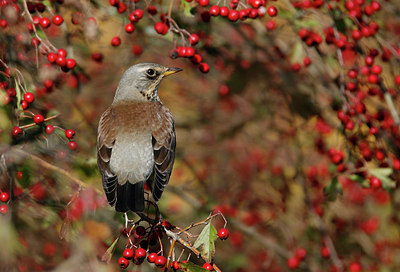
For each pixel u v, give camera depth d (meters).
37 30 9.99
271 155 15.34
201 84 15.95
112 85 13.61
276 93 15.22
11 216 10.08
